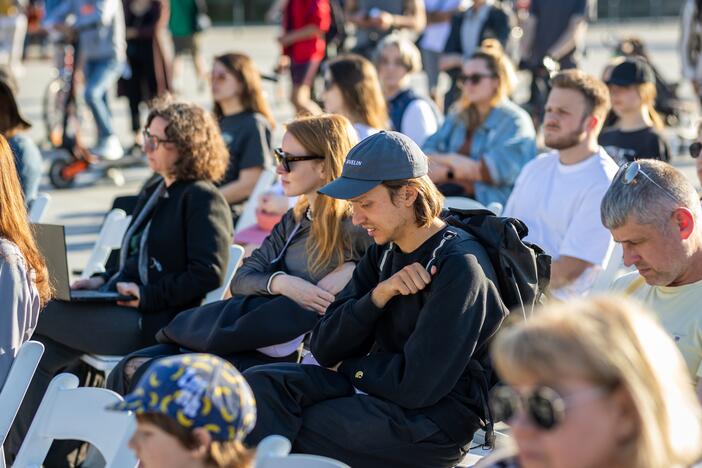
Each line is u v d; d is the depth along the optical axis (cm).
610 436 313
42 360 768
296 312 680
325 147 700
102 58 1841
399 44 1196
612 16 5044
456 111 1088
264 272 721
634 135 1010
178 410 376
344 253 695
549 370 313
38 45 3694
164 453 380
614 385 312
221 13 5341
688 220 546
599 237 807
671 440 313
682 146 1833
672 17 5100
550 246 839
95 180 1798
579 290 807
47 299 662
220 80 1079
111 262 903
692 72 1775
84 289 835
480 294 552
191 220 785
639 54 1781
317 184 706
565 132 826
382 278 598
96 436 538
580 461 314
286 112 2458
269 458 429
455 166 1025
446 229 577
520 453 324
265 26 5228
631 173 553
